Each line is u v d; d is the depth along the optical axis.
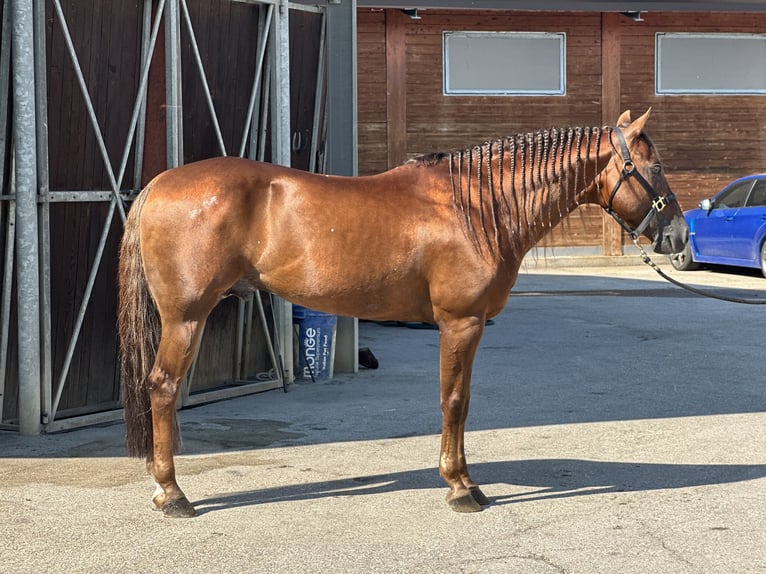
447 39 19.81
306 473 6.24
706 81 20.84
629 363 9.99
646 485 5.97
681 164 20.92
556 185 5.51
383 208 5.34
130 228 5.43
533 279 17.80
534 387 8.89
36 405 7.22
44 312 7.20
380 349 11.04
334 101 9.55
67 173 7.50
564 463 6.46
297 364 9.41
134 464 6.47
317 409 8.12
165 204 5.28
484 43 19.97
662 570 4.61
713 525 5.23
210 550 4.87
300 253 5.30
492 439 7.10
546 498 5.72
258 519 5.34
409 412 7.98
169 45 7.82
